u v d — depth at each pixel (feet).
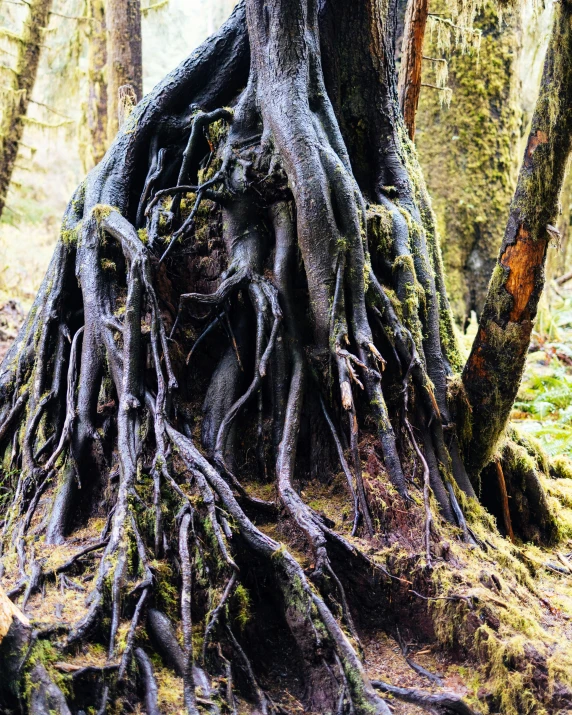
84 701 9.00
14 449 14.79
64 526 12.60
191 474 11.82
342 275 13.32
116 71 26.68
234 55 15.81
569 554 15.55
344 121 15.70
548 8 29.19
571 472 19.43
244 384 13.92
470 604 10.91
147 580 10.37
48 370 14.82
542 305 35.60
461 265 33.45
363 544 11.86
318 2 15.29
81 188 15.96
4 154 35.96
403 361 13.83
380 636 11.58
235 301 14.08
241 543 11.35
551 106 12.44
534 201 12.89
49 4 34.68
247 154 14.44
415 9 18.03
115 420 13.60
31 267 51.31
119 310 14.02
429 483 13.25
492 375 14.14
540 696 10.16
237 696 9.95
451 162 33.27
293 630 10.70
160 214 14.76
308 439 13.58
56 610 10.03
